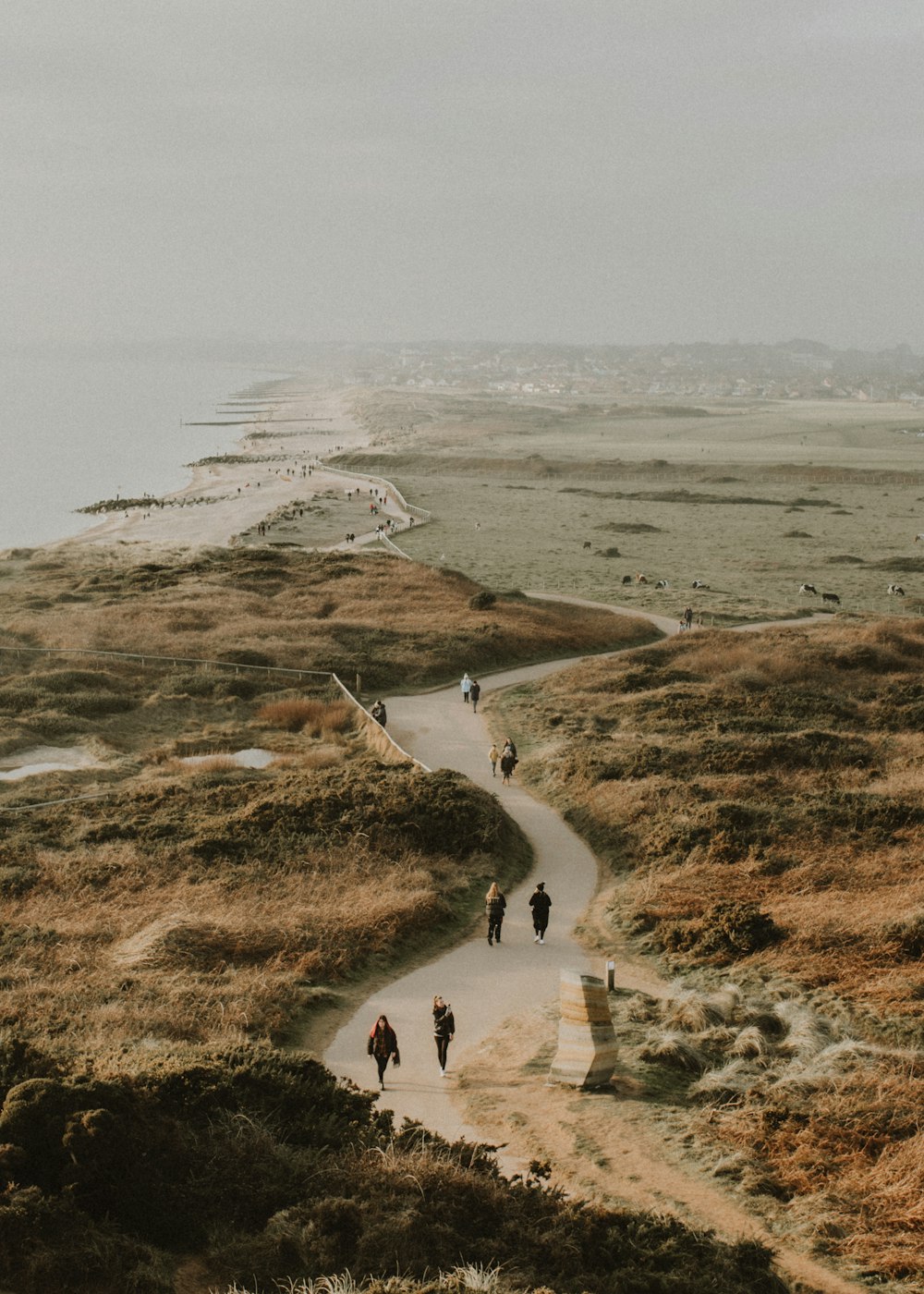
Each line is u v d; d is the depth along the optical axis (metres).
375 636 62.19
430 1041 18.98
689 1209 13.05
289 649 58.25
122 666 56.59
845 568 101.62
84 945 23.45
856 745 40.41
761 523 134.50
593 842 32.00
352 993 21.27
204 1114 12.98
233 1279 10.23
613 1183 13.69
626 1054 17.89
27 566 88.62
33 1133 11.33
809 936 22.56
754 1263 11.55
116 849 30.86
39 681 52.25
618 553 108.38
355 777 35.88
